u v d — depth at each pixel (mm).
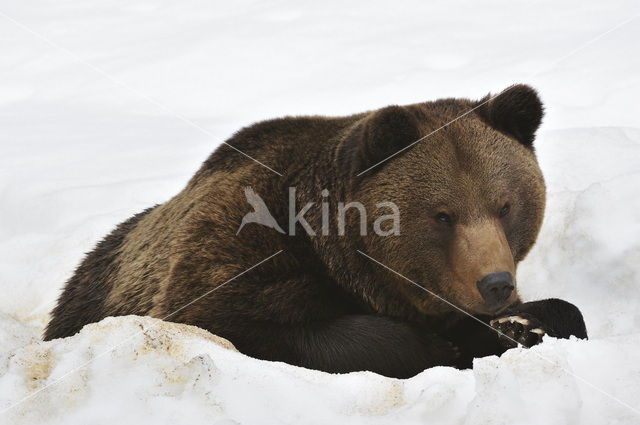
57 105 23391
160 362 6621
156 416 6180
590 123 17641
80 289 10930
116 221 14023
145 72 25109
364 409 6551
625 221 11328
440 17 28344
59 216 15039
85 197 15305
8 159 18422
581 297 11055
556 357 6523
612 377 6527
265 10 30922
